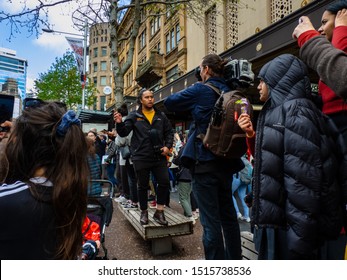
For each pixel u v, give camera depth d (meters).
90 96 27.61
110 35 7.91
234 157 2.19
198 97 2.34
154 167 3.63
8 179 1.11
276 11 9.32
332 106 1.72
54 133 1.12
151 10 11.01
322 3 5.21
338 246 1.68
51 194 1.05
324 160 1.52
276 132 1.65
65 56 24.98
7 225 0.96
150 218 3.93
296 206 1.47
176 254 3.64
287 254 1.66
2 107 1.97
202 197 2.26
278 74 1.77
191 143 2.34
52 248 1.04
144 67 21.70
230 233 2.42
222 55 8.87
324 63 1.47
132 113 3.63
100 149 8.51
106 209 2.75
